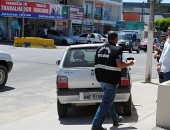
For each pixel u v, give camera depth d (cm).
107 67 696
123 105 865
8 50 3181
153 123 793
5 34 4803
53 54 2958
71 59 876
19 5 4697
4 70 1311
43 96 1196
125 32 4134
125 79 837
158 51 1046
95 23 6569
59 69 861
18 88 1331
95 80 837
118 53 696
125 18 8988
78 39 5188
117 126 774
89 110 977
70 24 5712
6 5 4609
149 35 1449
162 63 898
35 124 838
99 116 710
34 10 4903
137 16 9019
